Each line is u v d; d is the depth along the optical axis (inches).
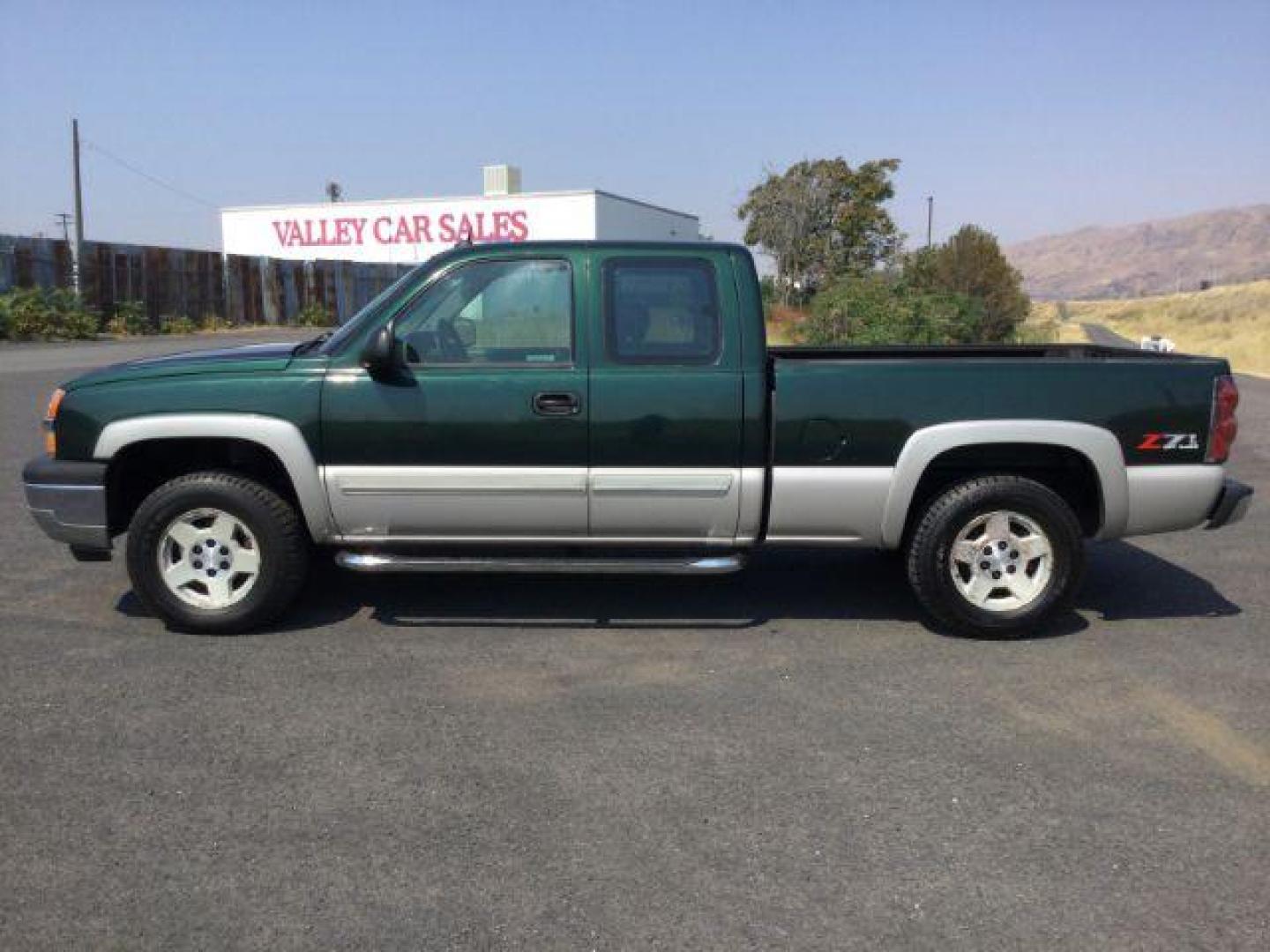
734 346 210.5
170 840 139.3
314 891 128.3
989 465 221.6
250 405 209.6
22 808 146.8
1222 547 300.7
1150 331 2844.5
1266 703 188.2
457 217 1766.7
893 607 241.8
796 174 1625.2
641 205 1886.1
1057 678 199.8
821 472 212.2
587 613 235.5
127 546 214.2
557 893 128.4
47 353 856.3
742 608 239.9
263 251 1910.7
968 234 1256.2
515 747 167.5
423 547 219.0
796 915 124.6
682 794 152.9
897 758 165.2
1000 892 129.6
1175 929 122.8
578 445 210.1
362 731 173.0
